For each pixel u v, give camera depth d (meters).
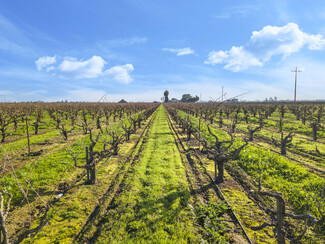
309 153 13.73
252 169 10.59
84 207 6.87
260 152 12.96
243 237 5.36
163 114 49.38
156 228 5.59
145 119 32.91
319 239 5.31
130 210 6.54
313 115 33.88
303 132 21.19
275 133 21.11
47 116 34.31
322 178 9.31
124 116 42.00
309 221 5.97
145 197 7.43
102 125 27.14
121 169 10.65
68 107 38.88
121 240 5.15
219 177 9.02
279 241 4.30
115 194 7.84
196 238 5.22
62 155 12.79
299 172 9.59
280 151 14.20
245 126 25.89
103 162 11.80
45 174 9.69
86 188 8.34
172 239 5.15
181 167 10.89
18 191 7.83
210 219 5.96
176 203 6.92
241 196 7.64
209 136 19.08
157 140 17.69
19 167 10.70
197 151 14.18
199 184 8.86
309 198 6.94
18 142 16.59
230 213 6.49
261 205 7.01
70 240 5.28
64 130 16.53
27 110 32.56
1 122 17.64
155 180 8.92
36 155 13.00
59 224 5.92
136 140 18.30
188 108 46.81
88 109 37.12
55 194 7.85
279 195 4.17
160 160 11.93
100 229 5.65
